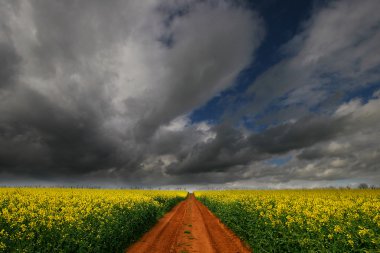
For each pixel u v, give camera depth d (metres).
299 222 11.87
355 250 8.51
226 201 27.70
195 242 15.48
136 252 13.18
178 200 56.88
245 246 14.58
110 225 13.48
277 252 11.53
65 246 9.62
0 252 8.24
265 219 14.20
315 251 9.41
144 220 19.50
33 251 8.73
